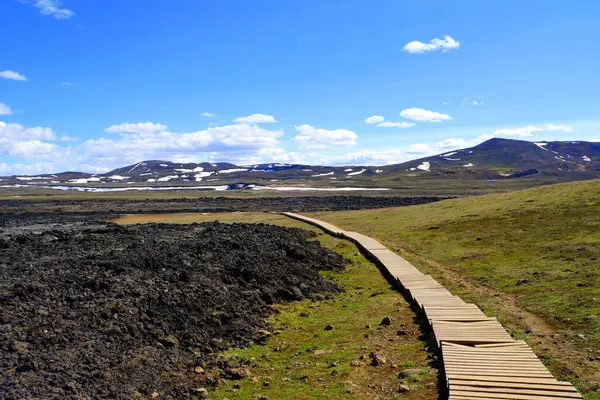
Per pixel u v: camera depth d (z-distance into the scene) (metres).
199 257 29.03
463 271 30.52
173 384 13.78
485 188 176.25
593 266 26.66
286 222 69.00
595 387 12.27
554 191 54.72
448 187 185.00
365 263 35.97
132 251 28.64
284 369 15.55
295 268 30.73
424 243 42.22
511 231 40.84
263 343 18.56
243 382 14.45
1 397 11.12
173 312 19.14
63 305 17.75
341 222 65.94
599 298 20.39
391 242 45.16
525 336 16.95
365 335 18.77
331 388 13.67
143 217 82.38
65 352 14.28
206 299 21.33
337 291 28.03
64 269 22.72
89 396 12.05
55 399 11.51
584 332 16.72
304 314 22.64
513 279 26.56
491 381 12.20
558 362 14.25
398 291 26.47
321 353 16.95
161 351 16.05
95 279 20.80
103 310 17.59
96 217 81.50
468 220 48.78
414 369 14.33
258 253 32.69
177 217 82.00
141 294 19.81
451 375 12.67
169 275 23.52
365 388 13.59
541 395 11.29
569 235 36.09
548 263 29.17
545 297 21.95
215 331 18.84
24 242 34.19
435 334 16.67
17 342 14.04
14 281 20.05
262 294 24.77
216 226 50.41
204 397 13.18
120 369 13.98
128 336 16.41
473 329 17.12
